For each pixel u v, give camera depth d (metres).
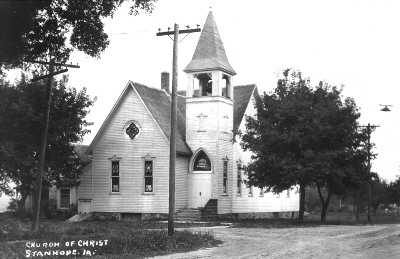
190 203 41.34
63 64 24.47
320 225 33.19
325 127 33.81
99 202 42.28
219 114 41.16
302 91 36.88
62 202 45.72
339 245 20.83
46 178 38.25
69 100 38.34
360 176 36.16
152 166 40.84
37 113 36.72
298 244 21.22
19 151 36.78
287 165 33.69
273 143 35.28
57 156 38.44
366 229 29.33
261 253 18.27
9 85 37.06
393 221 44.94
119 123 42.28
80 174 41.44
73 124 38.03
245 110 45.81
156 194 40.41
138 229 26.89
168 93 47.06
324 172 33.34
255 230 28.38
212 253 18.41
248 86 48.50
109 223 33.97
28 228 26.97
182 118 44.47
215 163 40.78
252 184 37.25
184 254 18.19
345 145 35.72
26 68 23.47
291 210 54.47
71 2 20.00
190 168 41.53
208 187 40.84
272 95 37.81
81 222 36.25
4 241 21.00
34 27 20.12
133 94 41.91
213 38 42.41
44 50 21.12
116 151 42.12
